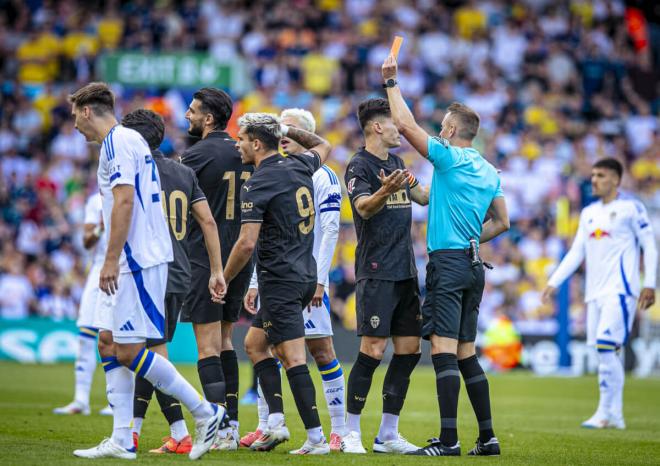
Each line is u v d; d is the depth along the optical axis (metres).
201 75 71.75
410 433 30.30
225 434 24.53
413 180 26.09
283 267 23.22
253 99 83.75
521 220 75.69
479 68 94.12
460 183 24.25
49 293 66.69
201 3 95.62
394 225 24.70
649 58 104.56
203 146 25.92
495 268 70.88
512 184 81.06
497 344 64.38
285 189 23.36
